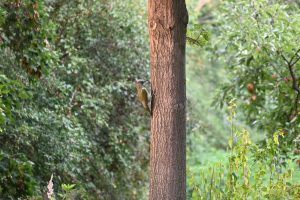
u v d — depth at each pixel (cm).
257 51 1312
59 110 1351
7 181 1144
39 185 1267
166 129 920
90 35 1560
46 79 1320
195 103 2173
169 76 917
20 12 1124
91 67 1533
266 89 1467
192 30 1012
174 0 909
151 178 932
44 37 1161
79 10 1531
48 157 1286
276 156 1059
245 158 1023
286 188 1020
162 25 913
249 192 1010
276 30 1288
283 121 1424
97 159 1525
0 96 1014
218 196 1046
